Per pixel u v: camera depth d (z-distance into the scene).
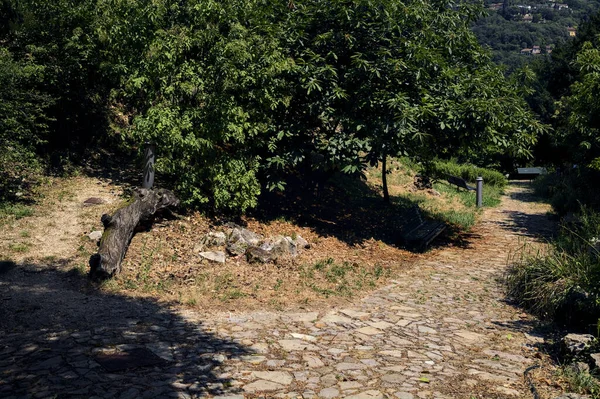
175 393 5.15
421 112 11.60
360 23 12.27
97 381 5.35
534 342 7.14
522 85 15.02
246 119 12.11
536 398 5.33
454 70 13.09
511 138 13.53
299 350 6.49
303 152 12.70
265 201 14.30
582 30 38.97
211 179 11.79
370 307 8.51
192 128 11.57
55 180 12.45
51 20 12.48
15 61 11.95
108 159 14.22
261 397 5.16
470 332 7.49
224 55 11.63
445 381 5.74
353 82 12.50
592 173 17.58
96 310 7.57
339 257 11.45
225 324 7.33
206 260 9.91
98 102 14.81
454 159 32.34
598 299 7.25
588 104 15.10
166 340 6.60
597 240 9.68
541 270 8.95
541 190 26.44
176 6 11.77
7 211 10.55
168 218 11.30
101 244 9.12
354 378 5.71
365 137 12.17
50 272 8.82
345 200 16.72
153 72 11.36
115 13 11.94
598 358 5.90
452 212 18.25
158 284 8.73
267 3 13.33
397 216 15.85
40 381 5.30
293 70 12.21
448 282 10.26
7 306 7.50
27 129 11.39
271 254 10.35
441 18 13.51
